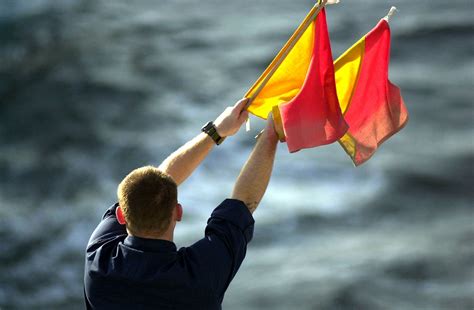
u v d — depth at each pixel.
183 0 91.56
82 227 43.50
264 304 35.72
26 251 41.19
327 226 42.97
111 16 86.00
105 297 7.29
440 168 48.75
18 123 58.47
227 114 8.78
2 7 86.50
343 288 36.31
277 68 8.74
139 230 7.20
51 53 74.50
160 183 7.18
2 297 37.31
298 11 86.38
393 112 9.11
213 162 51.03
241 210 7.46
